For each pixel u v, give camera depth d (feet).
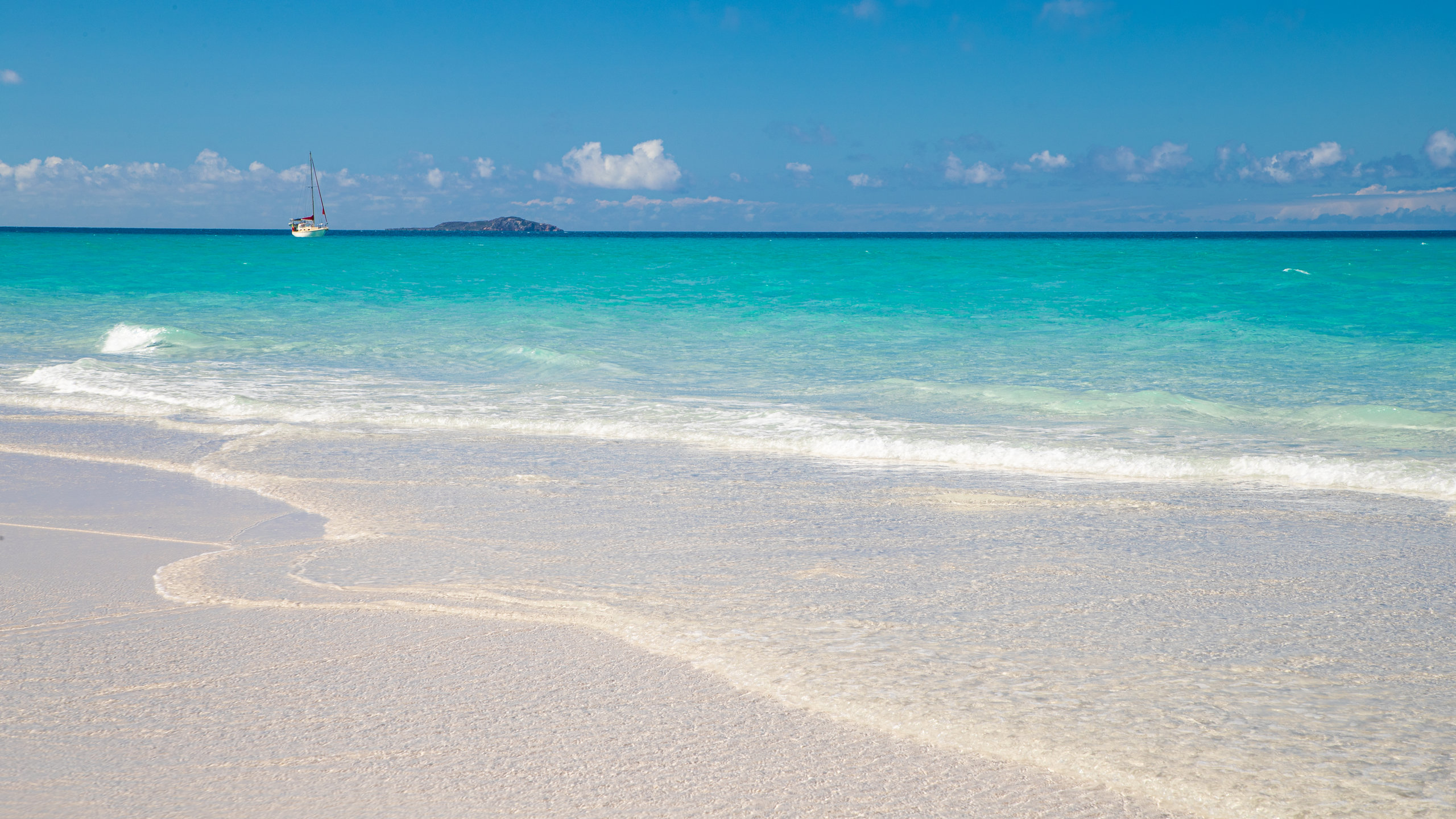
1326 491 23.31
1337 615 14.88
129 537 19.35
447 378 42.42
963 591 16.10
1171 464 25.63
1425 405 34.60
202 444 28.63
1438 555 18.11
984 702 11.71
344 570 17.20
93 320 65.36
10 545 18.78
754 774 10.08
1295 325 61.26
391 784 9.91
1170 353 50.49
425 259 150.00
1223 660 13.07
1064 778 9.93
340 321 66.49
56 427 31.24
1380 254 151.33
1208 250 187.21
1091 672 12.66
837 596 15.84
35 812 9.39
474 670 12.82
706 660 13.10
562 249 208.85
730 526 20.29
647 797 9.66
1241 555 18.17
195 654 13.37
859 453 27.89
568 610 15.19
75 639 13.94
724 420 32.32
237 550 18.49
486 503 22.15
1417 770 9.96
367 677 12.59
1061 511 21.53
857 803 9.52
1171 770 10.05
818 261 137.69
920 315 70.85
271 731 11.08
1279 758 10.27
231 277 107.45
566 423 31.91
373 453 27.53
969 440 28.68
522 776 10.07
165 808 9.49
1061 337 57.77
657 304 78.95
